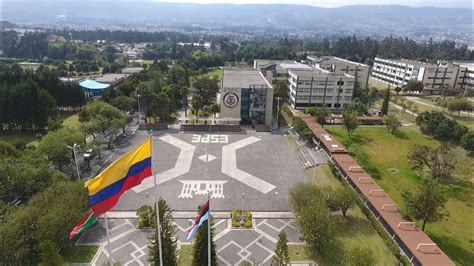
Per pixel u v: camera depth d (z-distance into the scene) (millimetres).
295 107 135750
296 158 83562
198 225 34812
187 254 47562
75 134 75625
